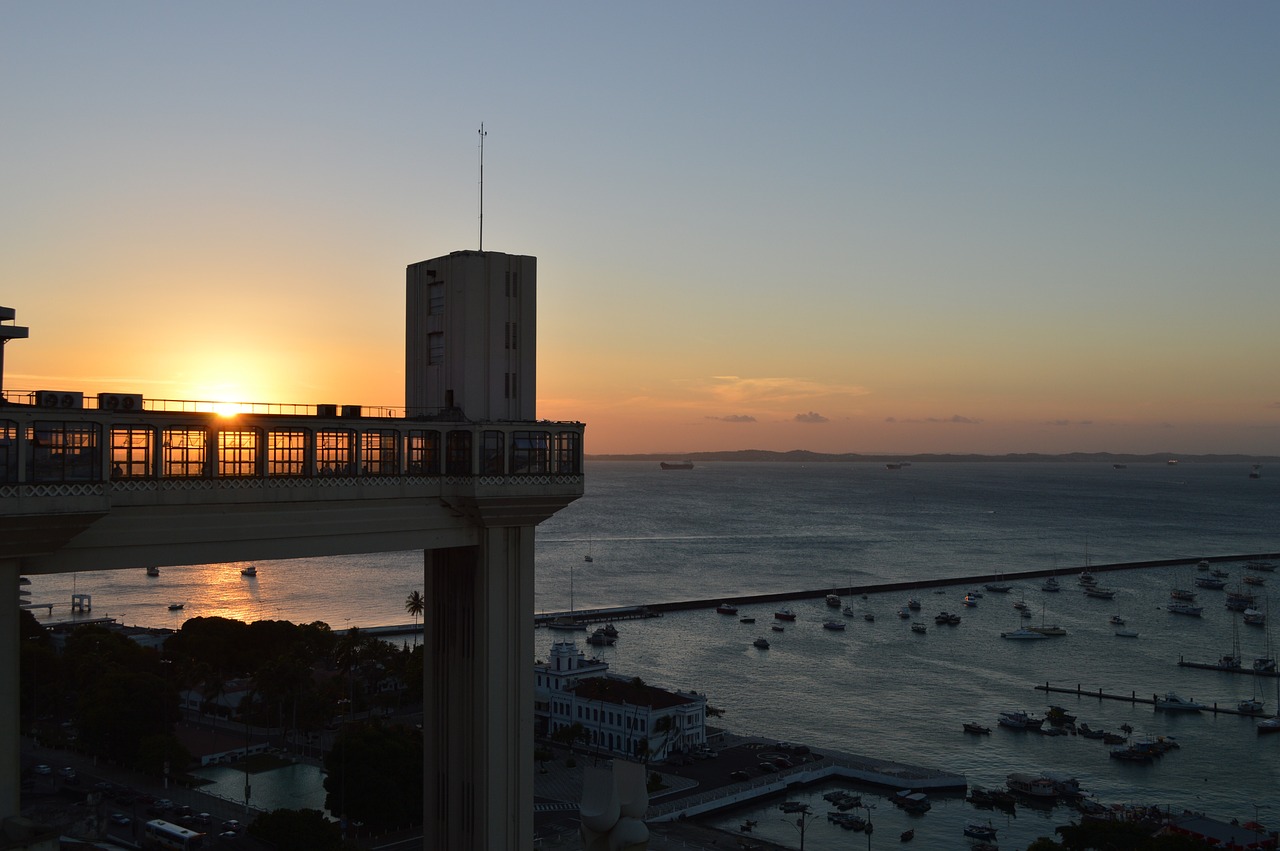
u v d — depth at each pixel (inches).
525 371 3432.6
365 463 2925.7
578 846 6013.8
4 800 2266.2
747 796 7347.4
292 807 6274.6
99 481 2365.9
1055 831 6806.1
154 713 7086.6
